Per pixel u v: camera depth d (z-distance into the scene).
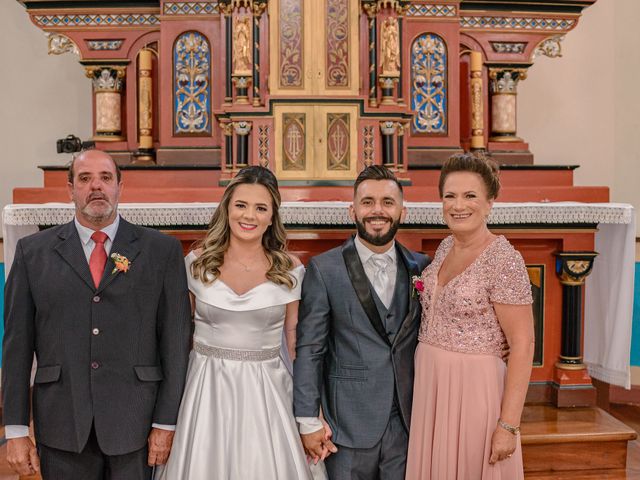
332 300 2.61
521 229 3.78
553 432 3.46
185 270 2.61
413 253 2.86
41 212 3.58
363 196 2.58
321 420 2.60
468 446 2.47
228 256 2.69
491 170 2.54
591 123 5.71
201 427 2.53
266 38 4.22
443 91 4.60
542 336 3.94
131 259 2.48
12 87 5.56
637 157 5.54
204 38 4.49
